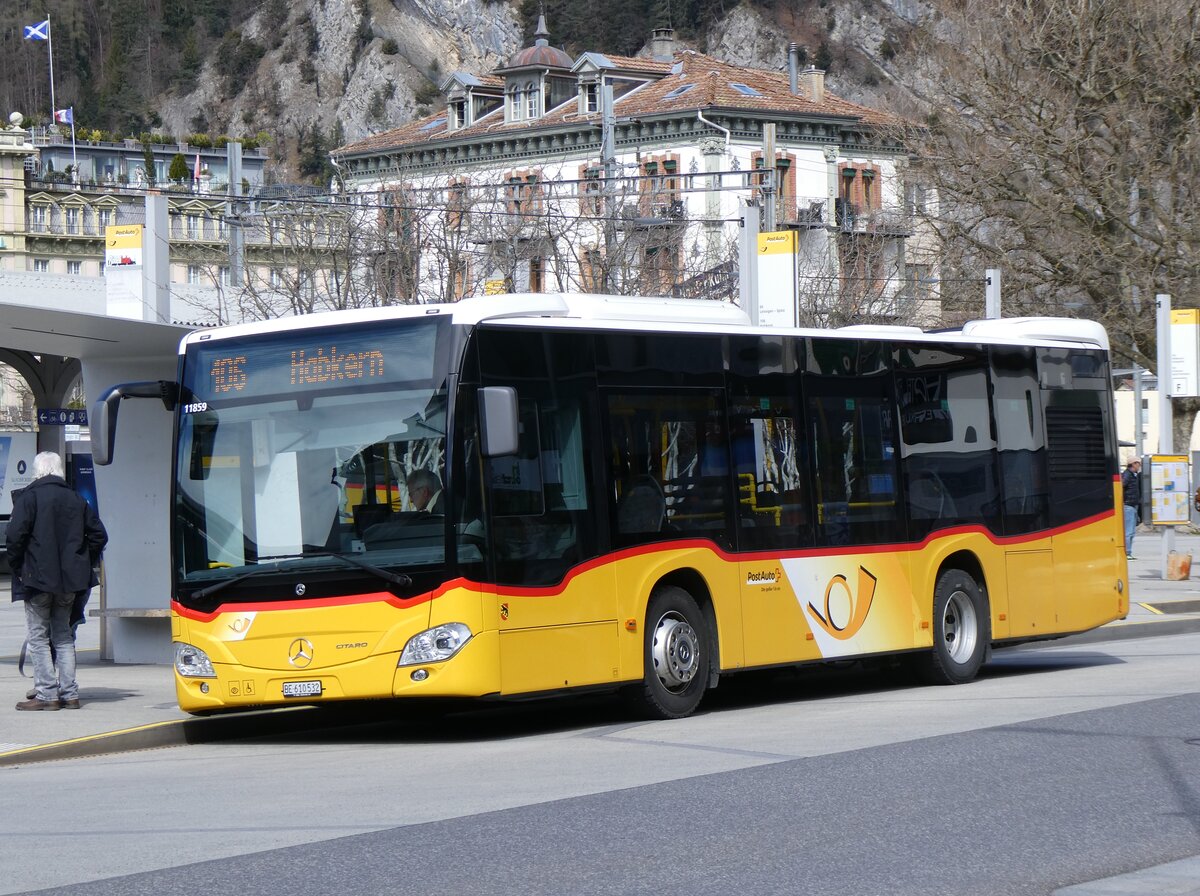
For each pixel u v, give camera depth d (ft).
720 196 307.99
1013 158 191.83
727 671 59.36
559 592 53.93
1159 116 187.93
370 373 53.52
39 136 530.68
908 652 66.59
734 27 618.03
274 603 53.16
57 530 59.47
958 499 69.36
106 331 69.31
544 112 341.41
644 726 56.08
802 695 68.03
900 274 216.95
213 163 563.89
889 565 65.87
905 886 30.45
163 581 76.02
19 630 103.40
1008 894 29.91
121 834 37.04
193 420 55.72
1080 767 43.32
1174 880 30.58
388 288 172.65
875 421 66.18
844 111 322.34
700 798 39.60
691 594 59.26
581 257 187.42
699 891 30.04
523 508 53.31
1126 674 68.39
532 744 52.47
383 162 357.20
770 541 61.36
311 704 57.16
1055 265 192.13
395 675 51.62
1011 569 71.67
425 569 51.62
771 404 62.13
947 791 40.16
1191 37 184.85
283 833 36.42
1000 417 71.97
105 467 76.13
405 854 33.60
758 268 110.42
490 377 53.16
